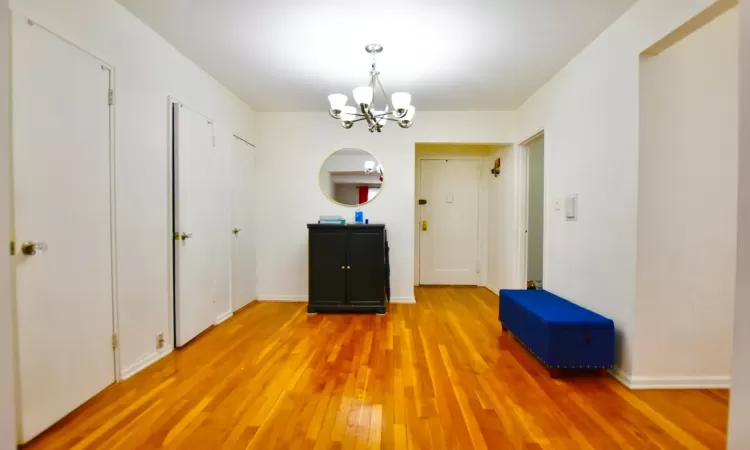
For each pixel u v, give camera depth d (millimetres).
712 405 1914
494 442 1609
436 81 3273
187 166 2797
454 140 4184
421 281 5215
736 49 2039
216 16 2236
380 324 3350
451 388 2111
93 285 1932
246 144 3951
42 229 1629
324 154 4227
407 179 4199
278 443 1594
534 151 5102
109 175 2041
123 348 2166
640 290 2074
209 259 3164
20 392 1537
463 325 3330
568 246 2844
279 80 3271
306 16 2225
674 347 2100
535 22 2275
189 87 2852
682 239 2066
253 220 4160
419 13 2180
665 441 1616
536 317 2357
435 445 1588
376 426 1727
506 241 4383
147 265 2379
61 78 1726
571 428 1715
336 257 3711
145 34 2336
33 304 1593
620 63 2211
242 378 2221
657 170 2051
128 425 1714
